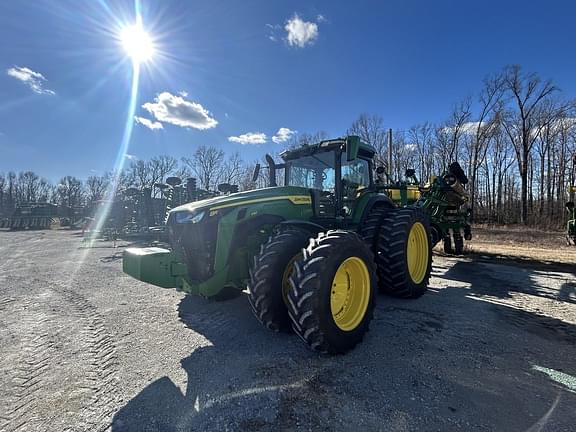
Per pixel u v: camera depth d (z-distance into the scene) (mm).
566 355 2693
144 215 11672
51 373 2510
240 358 2676
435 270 6301
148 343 3031
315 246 2725
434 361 2582
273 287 2912
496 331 3201
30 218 31094
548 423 1854
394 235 4227
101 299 4535
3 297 4711
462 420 1882
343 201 4250
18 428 1884
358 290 2980
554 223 22688
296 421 1890
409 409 1981
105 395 2201
